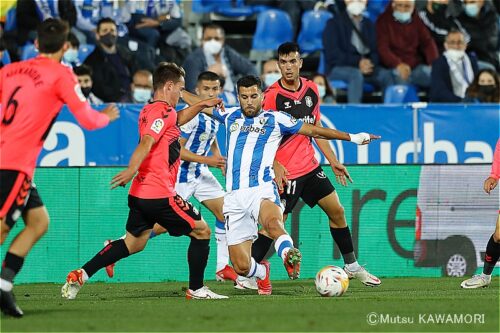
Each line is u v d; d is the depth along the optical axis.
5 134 22.67
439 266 39.66
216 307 25.70
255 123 28.64
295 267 26.81
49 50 23.31
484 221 39.94
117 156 44.84
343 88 54.75
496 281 36.97
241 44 58.78
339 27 54.81
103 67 49.88
